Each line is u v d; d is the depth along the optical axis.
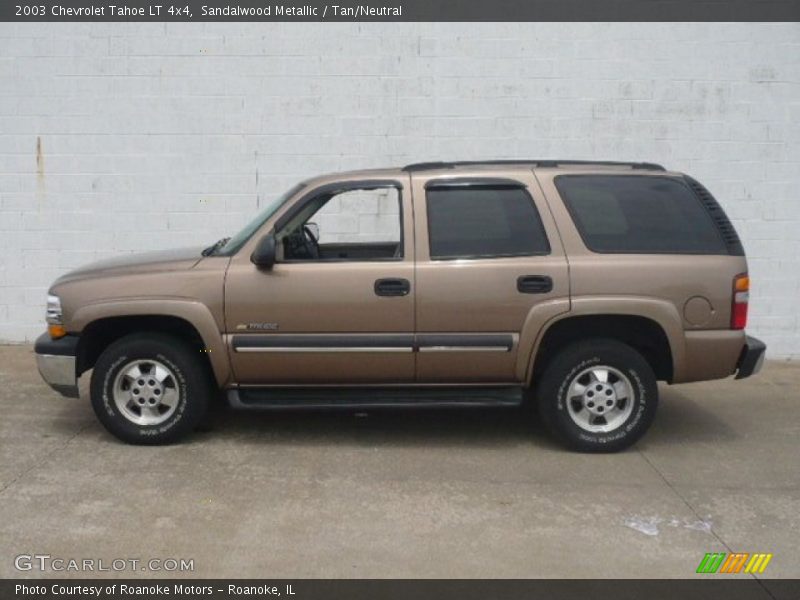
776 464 5.48
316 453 5.60
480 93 8.31
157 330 5.72
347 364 5.49
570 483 5.10
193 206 8.45
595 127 8.33
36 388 7.11
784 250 8.40
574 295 5.37
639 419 5.54
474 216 5.52
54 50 8.27
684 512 4.70
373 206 8.02
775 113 8.27
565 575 3.97
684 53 8.23
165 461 5.41
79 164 8.40
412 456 5.56
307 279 5.41
